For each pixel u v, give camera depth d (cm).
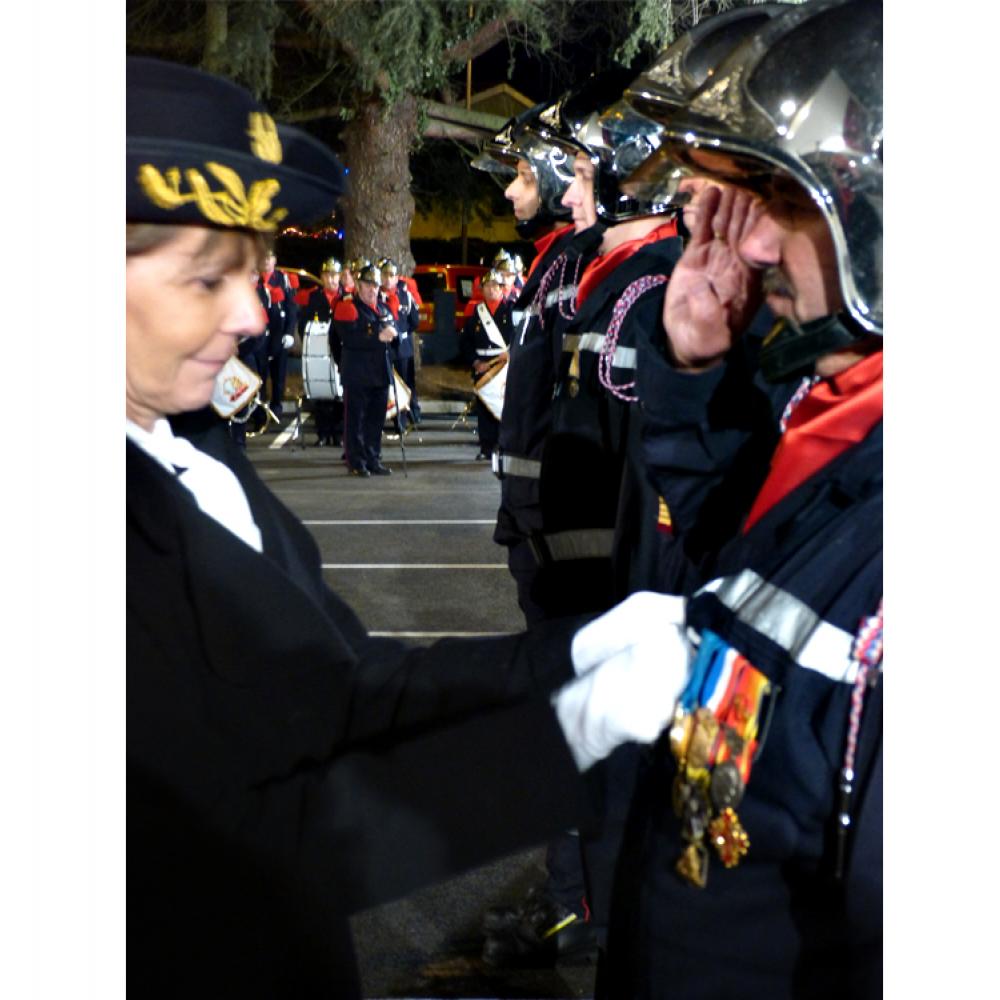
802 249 118
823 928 115
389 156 1742
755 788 113
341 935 132
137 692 122
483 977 275
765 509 122
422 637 542
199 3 1520
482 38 1630
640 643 118
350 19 1480
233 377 691
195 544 122
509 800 120
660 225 260
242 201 121
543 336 292
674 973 122
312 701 125
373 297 1050
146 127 120
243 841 123
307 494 955
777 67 112
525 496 293
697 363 148
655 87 171
